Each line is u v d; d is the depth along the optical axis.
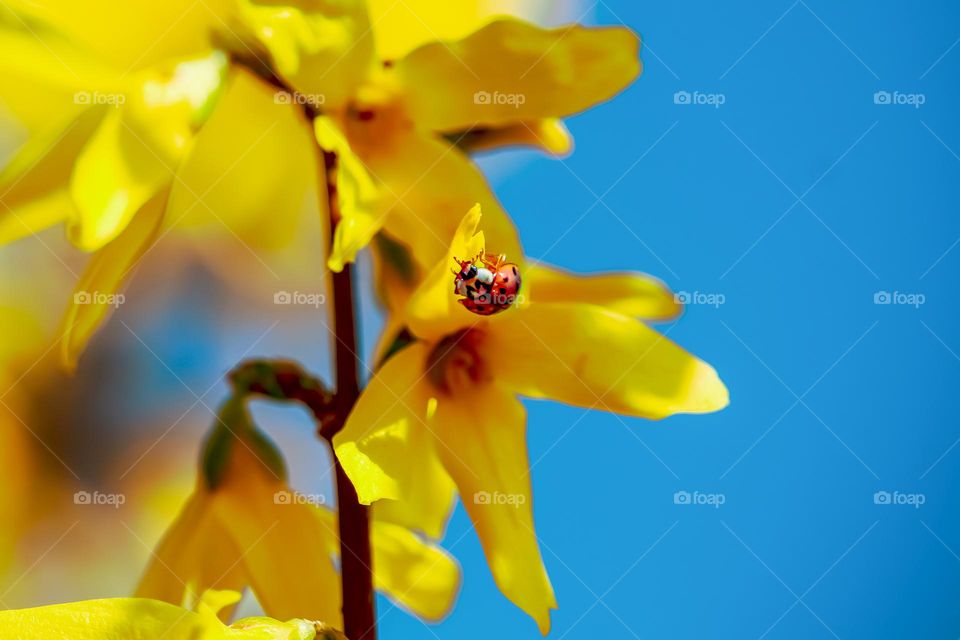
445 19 0.27
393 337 0.26
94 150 0.24
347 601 0.26
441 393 0.26
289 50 0.25
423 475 0.28
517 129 0.27
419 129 0.26
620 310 0.27
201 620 0.24
